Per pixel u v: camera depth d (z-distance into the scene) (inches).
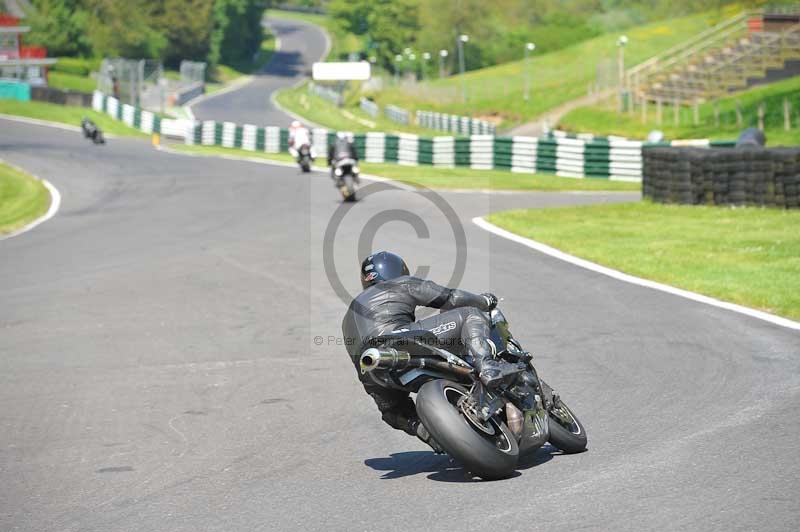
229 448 930.1
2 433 1016.2
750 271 1847.9
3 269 2399.1
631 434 908.6
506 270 2021.4
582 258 2166.6
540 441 816.3
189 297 1876.2
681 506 698.8
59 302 1894.7
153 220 3356.3
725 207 2849.4
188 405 1107.9
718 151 2874.0
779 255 2012.8
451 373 804.6
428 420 764.6
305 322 1593.3
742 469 778.8
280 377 1229.1
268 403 1102.4
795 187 2699.3
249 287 1962.4
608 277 1898.4
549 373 1178.6
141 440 971.3
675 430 910.4
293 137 5027.1
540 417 829.8
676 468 791.7
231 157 6254.9
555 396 886.4
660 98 7721.5
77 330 1610.5
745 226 2460.6
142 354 1403.8
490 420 813.9
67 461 906.7
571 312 1568.7
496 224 2822.3
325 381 1199.6
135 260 2436.0
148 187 4525.1
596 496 732.0
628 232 2506.2
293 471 847.1
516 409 810.2
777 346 1262.3
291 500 765.3
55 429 1026.1
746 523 658.8
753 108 7180.1
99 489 818.2
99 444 962.1
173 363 1336.1
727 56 7637.8
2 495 811.4
